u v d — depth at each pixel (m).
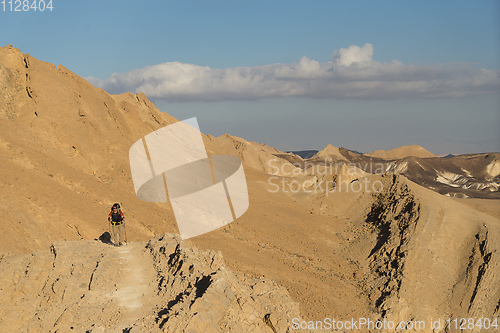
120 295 16.11
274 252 45.34
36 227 32.41
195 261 17.33
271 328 14.84
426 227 47.28
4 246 28.08
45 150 44.84
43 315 15.54
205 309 13.35
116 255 19.94
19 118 46.62
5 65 48.34
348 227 54.31
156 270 18.28
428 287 40.88
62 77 53.16
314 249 48.28
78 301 15.98
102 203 41.59
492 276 41.38
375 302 38.66
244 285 17.00
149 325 13.19
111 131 53.53
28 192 35.56
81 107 51.25
